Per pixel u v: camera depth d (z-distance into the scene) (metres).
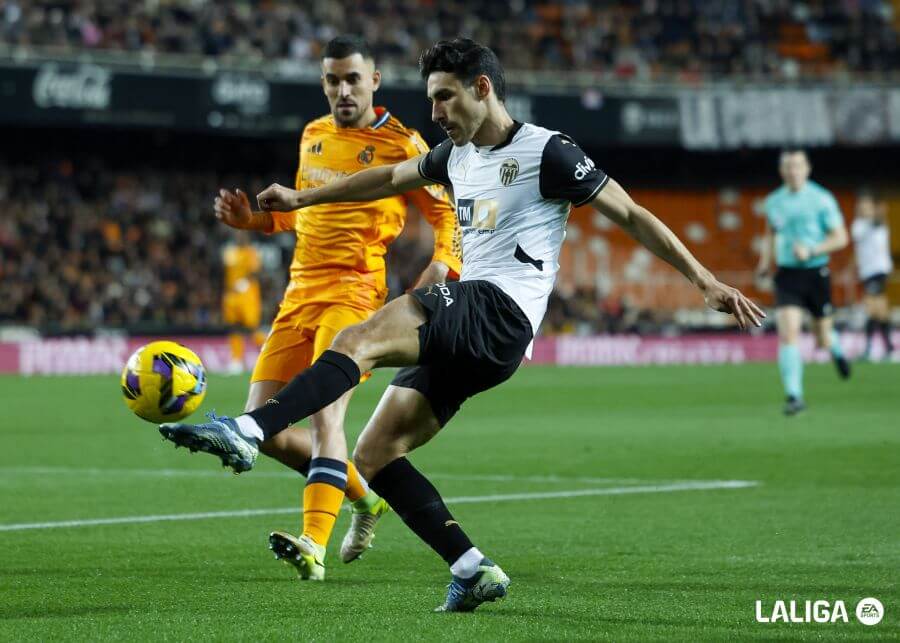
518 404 32.56
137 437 24.69
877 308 50.31
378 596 9.73
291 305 12.27
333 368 8.55
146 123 51.81
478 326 9.00
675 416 28.48
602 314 61.19
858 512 14.27
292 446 11.96
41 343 49.97
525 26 63.94
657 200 68.94
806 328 58.28
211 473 18.80
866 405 30.67
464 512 14.56
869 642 8.03
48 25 53.06
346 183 10.27
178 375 9.27
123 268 55.38
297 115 53.88
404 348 8.84
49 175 58.06
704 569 10.82
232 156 62.84
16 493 16.47
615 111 59.41
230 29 57.44
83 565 11.15
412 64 59.84
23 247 54.03
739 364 55.47
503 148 9.32
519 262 9.27
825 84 61.81
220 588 10.07
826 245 26.34
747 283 68.06
